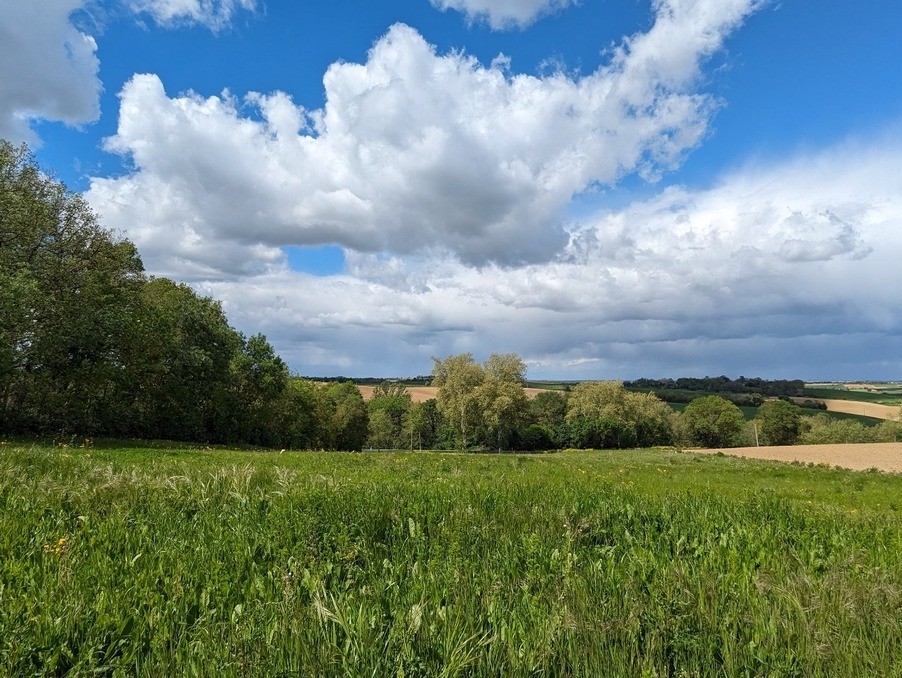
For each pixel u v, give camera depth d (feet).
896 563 16.99
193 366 151.02
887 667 9.96
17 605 11.36
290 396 214.90
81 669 9.37
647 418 348.18
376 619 10.80
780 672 9.79
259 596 12.87
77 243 115.96
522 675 9.27
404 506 22.66
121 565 14.48
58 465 33.88
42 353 100.89
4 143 106.01
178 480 26.86
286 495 23.93
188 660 9.39
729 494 40.11
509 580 14.37
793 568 16.58
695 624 11.60
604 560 16.55
